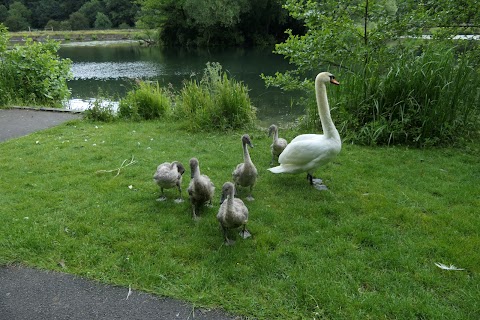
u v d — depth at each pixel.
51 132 5.06
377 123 4.29
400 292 2.02
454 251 2.33
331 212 2.87
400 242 2.46
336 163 3.81
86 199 3.09
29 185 3.37
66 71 7.73
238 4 21.16
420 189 3.20
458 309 1.91
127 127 5.32
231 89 5.27
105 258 2.35
